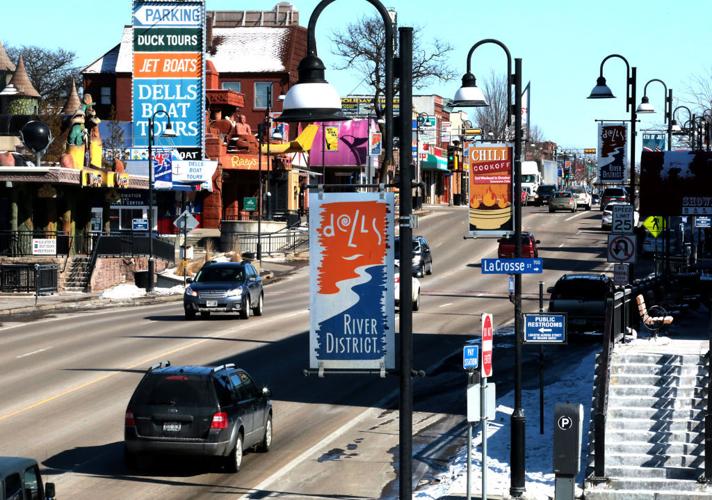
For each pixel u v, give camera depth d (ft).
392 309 67.77
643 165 131.23
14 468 51.70
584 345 148.87
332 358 68.03
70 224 244.22
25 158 274.16
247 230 313.73
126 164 308.19
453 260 297.53
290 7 449.06
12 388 116.26
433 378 126.82
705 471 79.61
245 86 406.00
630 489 79.46
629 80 142.10
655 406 89.45
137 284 234.99
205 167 301.22
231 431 82.43
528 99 251.60
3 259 231.71
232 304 172.96
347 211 67.77
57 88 535.19
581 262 282.36
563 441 72.08
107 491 77.77
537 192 485.97
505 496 78.13
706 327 123.13
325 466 87.66
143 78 306.76
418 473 86.43
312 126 344.69
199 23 307.17
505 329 164.45
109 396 111.75
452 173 553.64
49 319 184.14
